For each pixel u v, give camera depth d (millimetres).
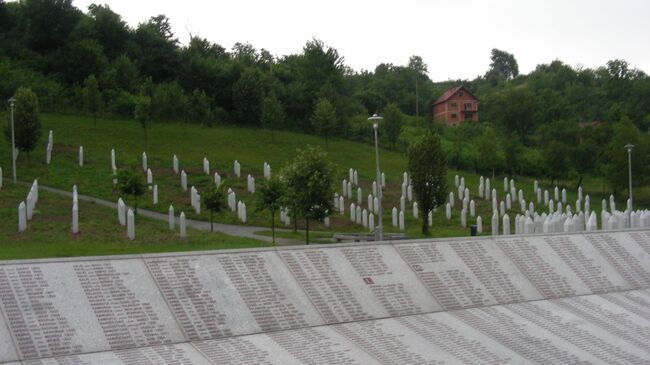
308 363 16766
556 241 25797
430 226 41469
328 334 18609
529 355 18094
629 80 101375
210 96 74062
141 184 35531
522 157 66000
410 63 130000
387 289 21109
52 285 17891
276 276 20359
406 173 49312
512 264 23859
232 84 74438
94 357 16250
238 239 33375
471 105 99625
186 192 43906
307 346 17766
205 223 38438
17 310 16969
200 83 74750
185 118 67125
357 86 105312
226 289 19359
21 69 66750
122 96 67375
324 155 33094
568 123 72312
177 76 75688
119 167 47500
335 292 20406
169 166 49688
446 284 22016
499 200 49688
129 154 51375
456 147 68062
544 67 128750
